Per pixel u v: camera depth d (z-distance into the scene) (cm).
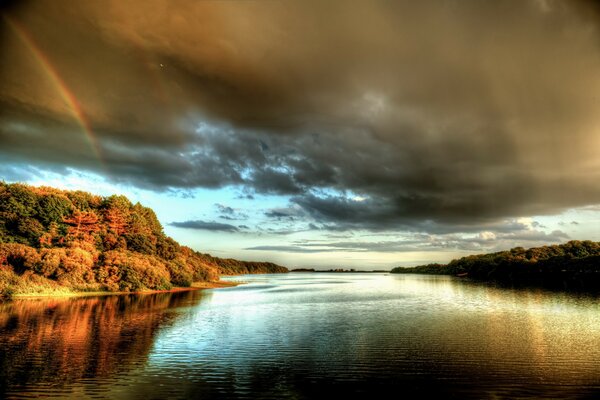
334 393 1786
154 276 7138
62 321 3484
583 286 9894
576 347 2683
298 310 4950
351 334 3194
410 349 2650
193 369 2147
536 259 13688
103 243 7925
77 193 9175
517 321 3897
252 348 2661
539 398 1720
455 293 8144
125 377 1991
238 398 1722
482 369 2161
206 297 6500
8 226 6731
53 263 5828
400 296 7438
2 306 4356
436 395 1758
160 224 11331
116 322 3522
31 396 1706
